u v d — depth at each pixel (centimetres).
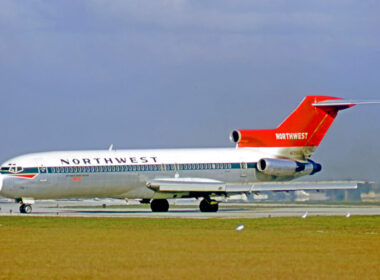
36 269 8362
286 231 12862
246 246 10438
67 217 16912
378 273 8112
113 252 9788
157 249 10112
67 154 19762
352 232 12694
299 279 7744
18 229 13238
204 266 8562
